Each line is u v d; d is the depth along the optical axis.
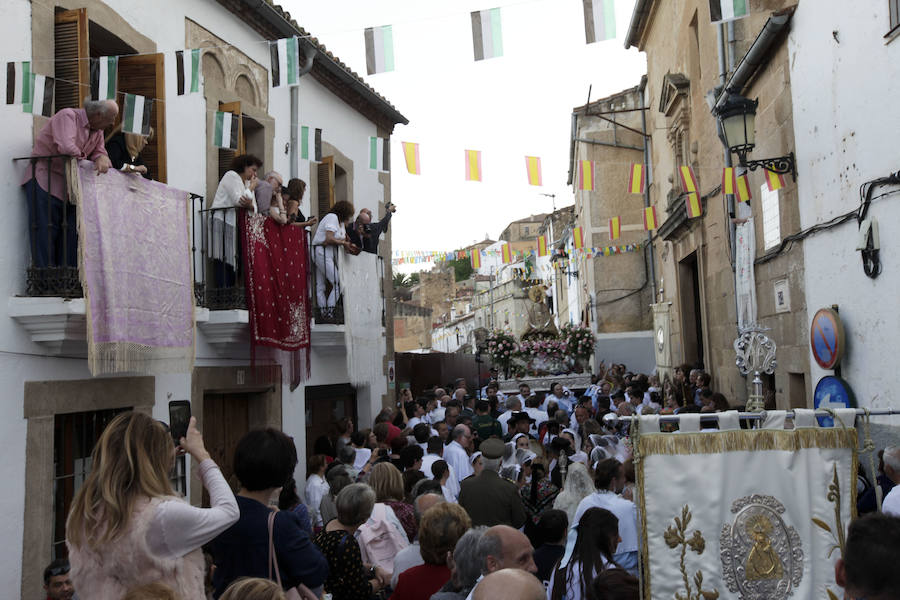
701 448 3.64
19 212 6.12
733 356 11.90
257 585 2.72
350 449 8.35
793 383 9.22
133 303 6.55
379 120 14.53
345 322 10.90
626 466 5.75
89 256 6.09
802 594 3.53
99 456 3.00
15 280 6.04
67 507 6.54
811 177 8.16
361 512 4.86
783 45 8.77
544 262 45.50
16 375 5.93
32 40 6.29
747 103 8.71
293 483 5.67
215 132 8.00
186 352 7.30
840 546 3.56
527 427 9.50
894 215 6.33
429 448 8.23
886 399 6.62
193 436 3.40
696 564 3.57
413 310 50.06
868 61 6.68
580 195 24.97
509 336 20.30
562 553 4.83
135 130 6.57
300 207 11.24
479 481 6.46
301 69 11.17
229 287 8.49
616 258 23.03
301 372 10.49
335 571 4.62
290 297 9.37
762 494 3.61
